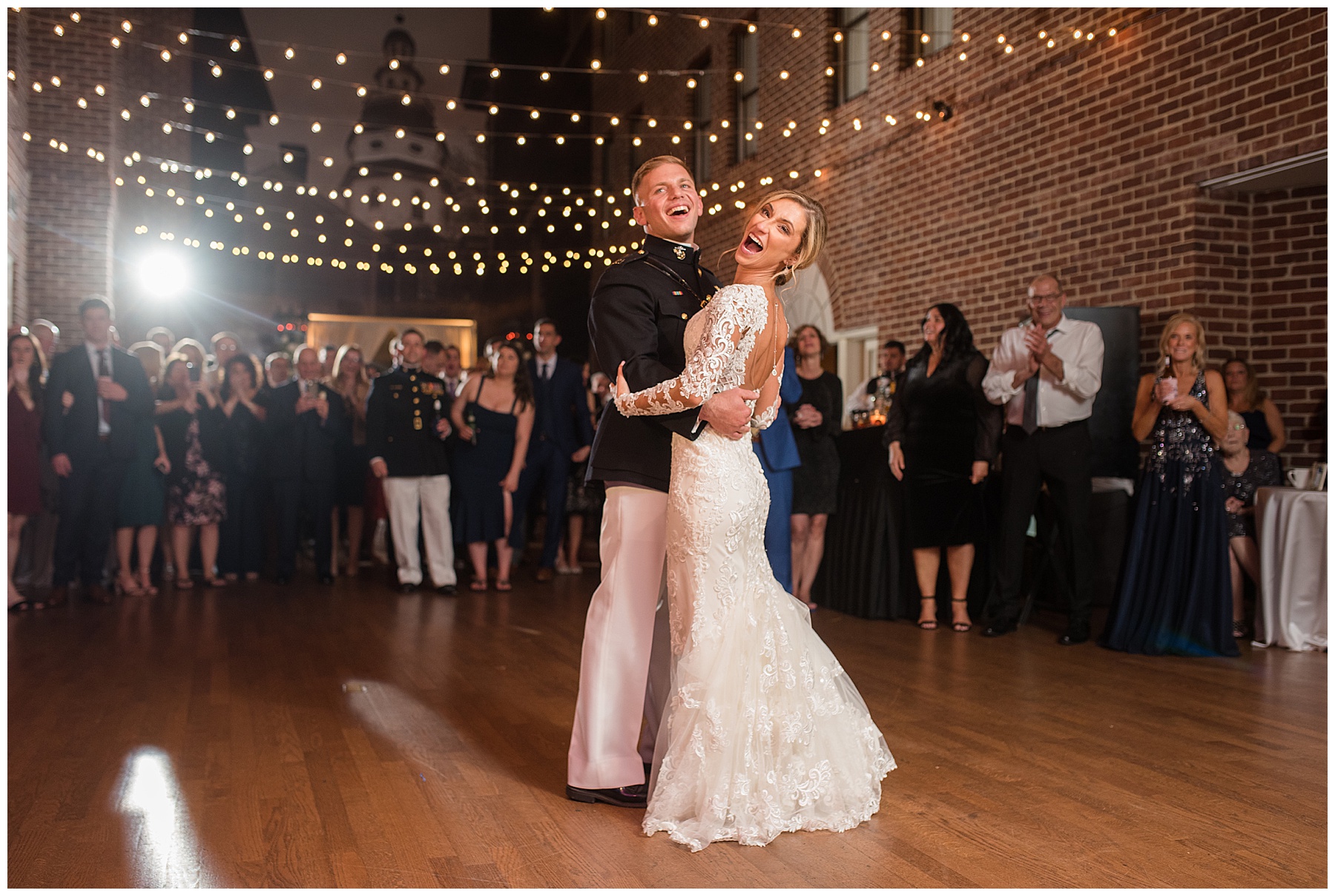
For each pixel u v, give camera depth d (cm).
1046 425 488
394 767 285
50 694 372
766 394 255
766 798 235
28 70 1027
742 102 1121
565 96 1755
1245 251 582
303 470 700
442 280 2067
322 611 574
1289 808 251
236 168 2564
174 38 1495
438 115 2359
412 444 641
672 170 260
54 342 682
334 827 238
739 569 245
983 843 229
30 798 257
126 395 602
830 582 595
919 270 811
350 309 2431
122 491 627
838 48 939
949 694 375
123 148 1161
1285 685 392
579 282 1697
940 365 519
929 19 812
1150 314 600
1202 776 277
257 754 298
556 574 747
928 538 515
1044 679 401
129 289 1363
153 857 219
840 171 923
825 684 252
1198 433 456
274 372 725
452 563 650
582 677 261
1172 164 585
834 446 577
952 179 771
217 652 453
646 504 256
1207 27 561
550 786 269
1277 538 471
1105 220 631
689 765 235
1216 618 449
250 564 727
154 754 296
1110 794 262
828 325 955
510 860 219
